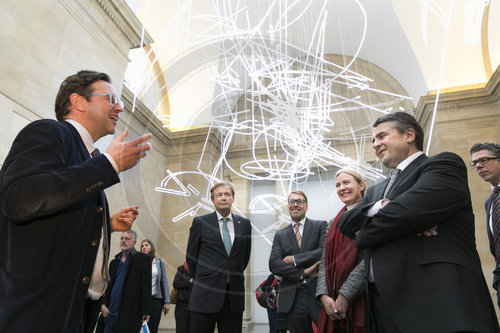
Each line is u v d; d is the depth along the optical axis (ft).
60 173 2.27
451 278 2.97
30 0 9.54
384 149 4.00
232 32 14.67
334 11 19.95
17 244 2.41
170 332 11.96
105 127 3.19
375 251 3.49
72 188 2.20
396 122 4.02
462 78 19.25
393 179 3.95
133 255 9.05
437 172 3.46
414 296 3.07
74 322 2.54
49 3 10.18
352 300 4.03
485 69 19.27
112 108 3.15
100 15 12.26
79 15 11.33
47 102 9.89
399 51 20.65
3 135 8.43
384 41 20.95
